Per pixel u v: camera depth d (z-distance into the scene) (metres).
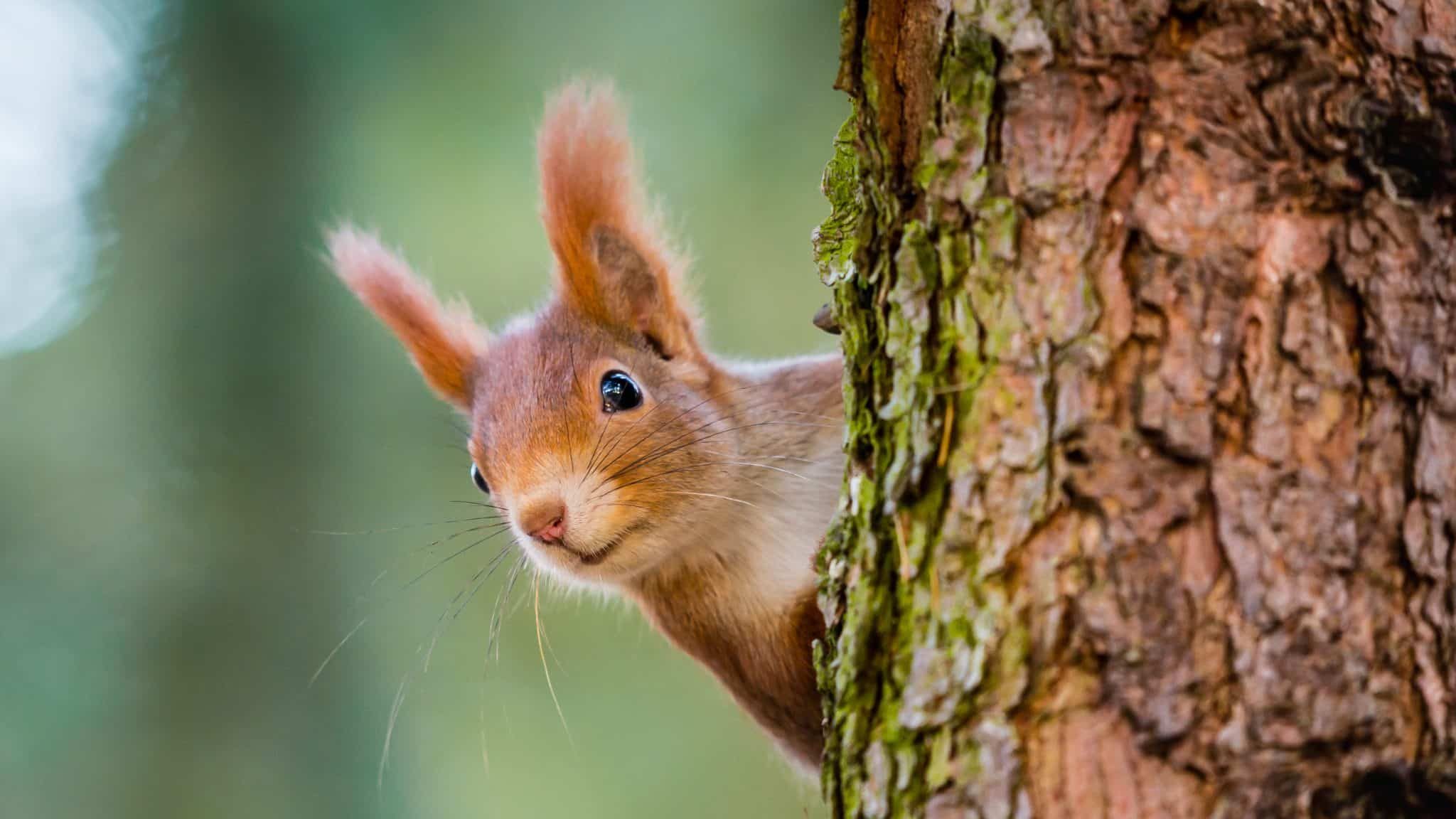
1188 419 3.22
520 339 3.36
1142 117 3.23
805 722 3.35
